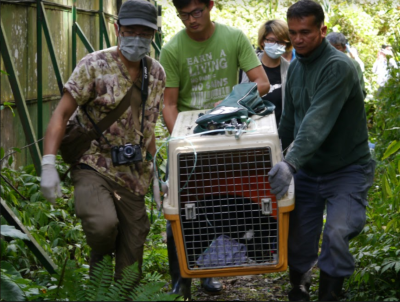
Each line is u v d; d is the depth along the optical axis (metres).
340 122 4.18
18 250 4.83
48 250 4.96
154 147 4.36
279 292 5.04
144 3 3.89
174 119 4.95
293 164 3.80
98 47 10.49
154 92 4.15
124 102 4.02
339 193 4.18
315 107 3.97
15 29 6.71
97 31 10.39
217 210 4.14
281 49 5.92
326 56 4.09
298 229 4.38
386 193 4.91
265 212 3.88
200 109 5.01
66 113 3.95
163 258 5.59
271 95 6.00
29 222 5.14
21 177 6.06
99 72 3.94
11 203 5.30
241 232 4.18
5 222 4.21
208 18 4.85
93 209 3.96
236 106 4.16
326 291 4.04
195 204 4.10
